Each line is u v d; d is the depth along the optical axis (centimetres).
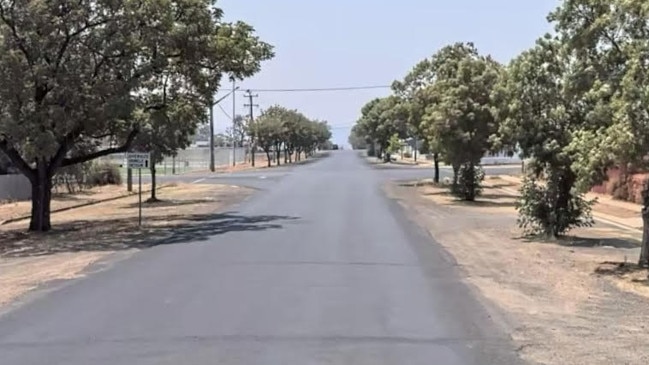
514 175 5878
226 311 1054
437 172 4959
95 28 2370
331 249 1744
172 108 2816
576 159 1595
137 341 884
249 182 5334
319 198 3600
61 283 1329
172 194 4375
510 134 2116
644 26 1457
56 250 1956
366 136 13062
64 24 2280
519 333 927
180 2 2525
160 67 2500
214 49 2628
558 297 1198
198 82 2744
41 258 1802
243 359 802
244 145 14125
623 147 1341
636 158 1351
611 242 2070
